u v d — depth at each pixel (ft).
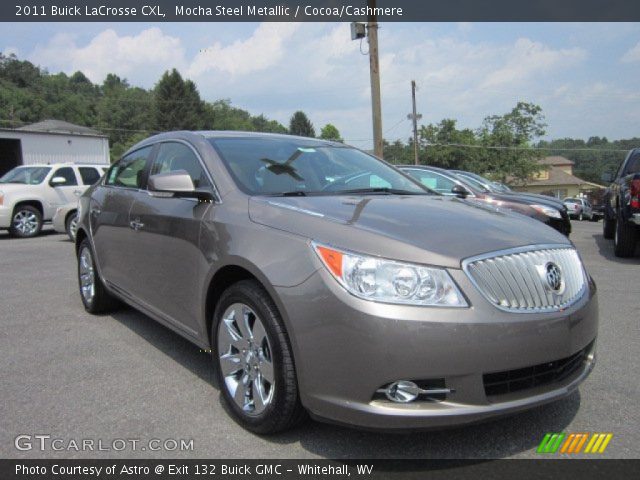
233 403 9.53
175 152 13.08
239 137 12.96
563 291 8.67
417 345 7.44
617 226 28.89
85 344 13.94
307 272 8.13
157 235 12.10
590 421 9.66
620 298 19.30
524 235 9.11
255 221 9.50
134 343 14.03
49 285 21.50
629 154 34.94
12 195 40.42
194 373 11.96
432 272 7.77
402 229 8.53
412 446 8.82
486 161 187.42
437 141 191.83
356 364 7.60
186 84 275.18
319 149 13.50
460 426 7.73
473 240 8.42
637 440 9.01
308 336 7.98
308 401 8.13
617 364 12.55
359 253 7.95
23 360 12.75
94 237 15.93
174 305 11.62
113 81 442.50
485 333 7.61
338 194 11.21
